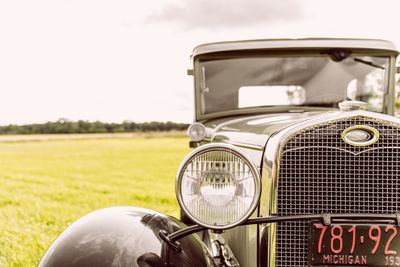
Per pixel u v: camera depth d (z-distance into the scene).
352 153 1.81
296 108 3.29
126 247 1.79
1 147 41.56
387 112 3.34
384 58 3.28
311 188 1.86
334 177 1.84
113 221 1.95
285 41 3.22
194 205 1.80
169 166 21.23
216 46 3.29
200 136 2.83
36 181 13.78
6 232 5.27
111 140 48.31
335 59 3.25
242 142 2.29
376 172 1.82
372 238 1.83
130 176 15.77
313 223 1.83
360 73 3.28
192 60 3.47
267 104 3.32
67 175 16.38
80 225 1.95
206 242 2.40
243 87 3.34
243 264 2.23
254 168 1.77
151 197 9.26
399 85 3.42
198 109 3.38
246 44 3.25
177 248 1.89
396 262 1.83
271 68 3.30
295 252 1.91
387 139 1.80
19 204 8.20
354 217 1.79
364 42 3.22
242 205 1.78
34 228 5.62
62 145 43.12
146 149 36.69
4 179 14.66
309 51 3.24
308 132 1.84
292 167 1.86
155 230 1.94
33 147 41.44
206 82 3.36
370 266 1.84
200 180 1.80
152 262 1.77
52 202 8.46
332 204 1.85
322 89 3.29
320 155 1.84
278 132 1.92
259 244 2.01
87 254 1.76
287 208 1.87
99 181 13.84
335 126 1.82
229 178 1.79
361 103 1.82
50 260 1.77
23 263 4.00
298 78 3.29
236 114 3.34
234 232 2.37
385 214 1.79
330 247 1.84
